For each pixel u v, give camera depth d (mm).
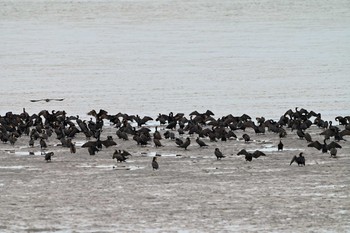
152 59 94375
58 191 32719
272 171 36719
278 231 25828
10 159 40594
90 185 33969
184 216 28078
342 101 64438
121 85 75000
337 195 31312
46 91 71562
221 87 73500
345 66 86812
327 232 25703
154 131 49656
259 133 47625
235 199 30859
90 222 27219
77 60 93062
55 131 48156
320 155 40812
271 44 107062
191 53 99562
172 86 74250
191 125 47250
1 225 26750
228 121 49406
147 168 37906
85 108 62344
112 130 50188
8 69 86188
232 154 41375
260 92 70125
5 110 62156
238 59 93812
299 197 31047
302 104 63125
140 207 29578
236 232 25672
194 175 36031
